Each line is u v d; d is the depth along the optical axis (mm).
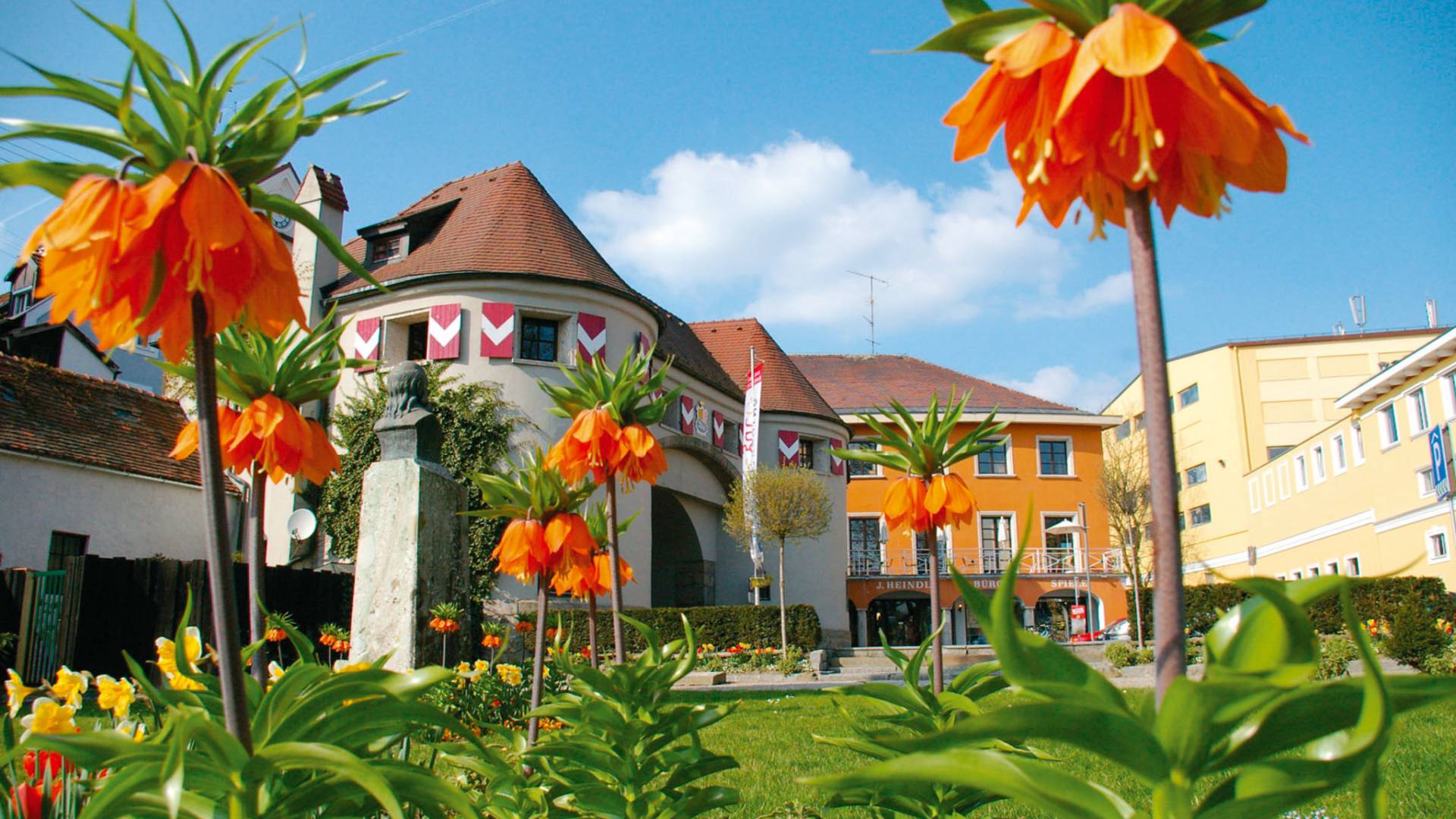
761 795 5945
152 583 13422
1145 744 1073
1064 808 1085
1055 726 1088
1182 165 1342
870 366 44031
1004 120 1356
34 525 16844
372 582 8336
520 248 21938
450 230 22891
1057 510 37688
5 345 26984
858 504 37719
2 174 1555
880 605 36781
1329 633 17844
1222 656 1078
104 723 3199
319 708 1655
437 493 8625
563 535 4223
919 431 3750
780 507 23938
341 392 21453
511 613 19312
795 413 30953
